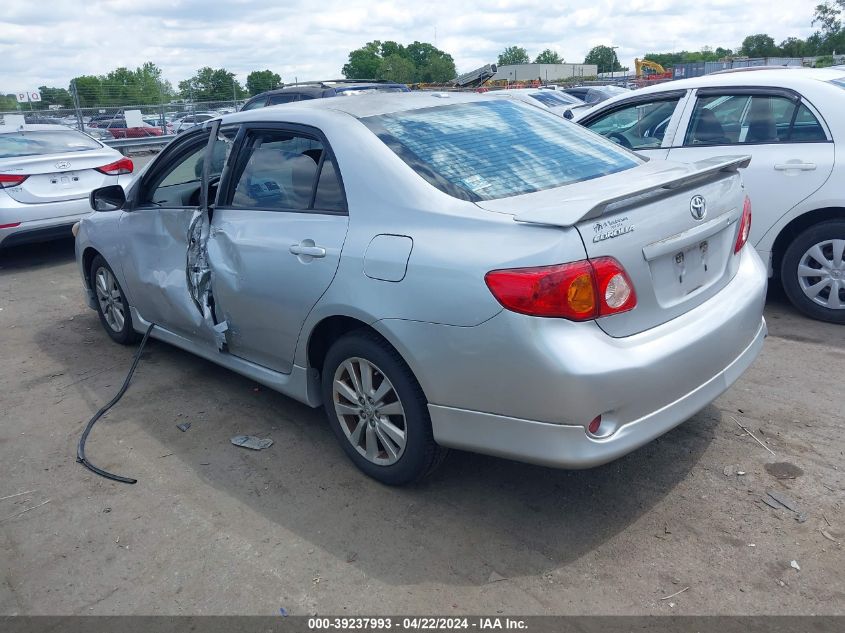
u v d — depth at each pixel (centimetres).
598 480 335
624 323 271
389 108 358
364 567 286
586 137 383
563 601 262
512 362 264
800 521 296
